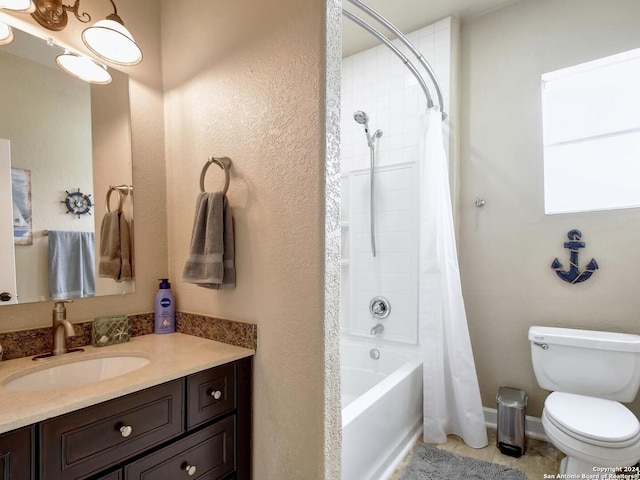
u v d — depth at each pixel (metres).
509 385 2.10
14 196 1.07
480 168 2.22
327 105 1.00
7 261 1.05
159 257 1.46
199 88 1.35
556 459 1.79
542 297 2.01
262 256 1.14
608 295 1.83
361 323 2.53
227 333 1.23
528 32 2.08
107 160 1.30
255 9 1.16
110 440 0.80
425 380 2.00
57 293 1.15
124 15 1.36
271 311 1.12
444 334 2.05
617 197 1.92
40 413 0.69
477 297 2.21
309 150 1.02
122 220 1.34
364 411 1.51
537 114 2.05
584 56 1.92
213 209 1.18
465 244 2.26
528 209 2.06
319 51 1.00
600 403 1.57
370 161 2.49
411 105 2.36
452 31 2.21
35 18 1.11
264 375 1.14
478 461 1.77
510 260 2.11
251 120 1.17
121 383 0.84
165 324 1.39
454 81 2.21
